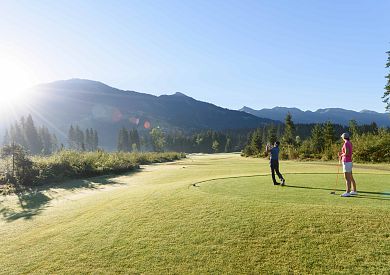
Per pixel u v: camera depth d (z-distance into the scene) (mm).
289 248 8359
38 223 13367
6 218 15117
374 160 39906
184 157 86562
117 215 12312
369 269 7266
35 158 31500
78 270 8445
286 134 75812
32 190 23828
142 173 34312
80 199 18312
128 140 161000
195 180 19281
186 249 8820
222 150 177375
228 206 11320
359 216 9336
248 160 60344
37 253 9812
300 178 17656
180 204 12430
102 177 31578
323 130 62656
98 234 10617
